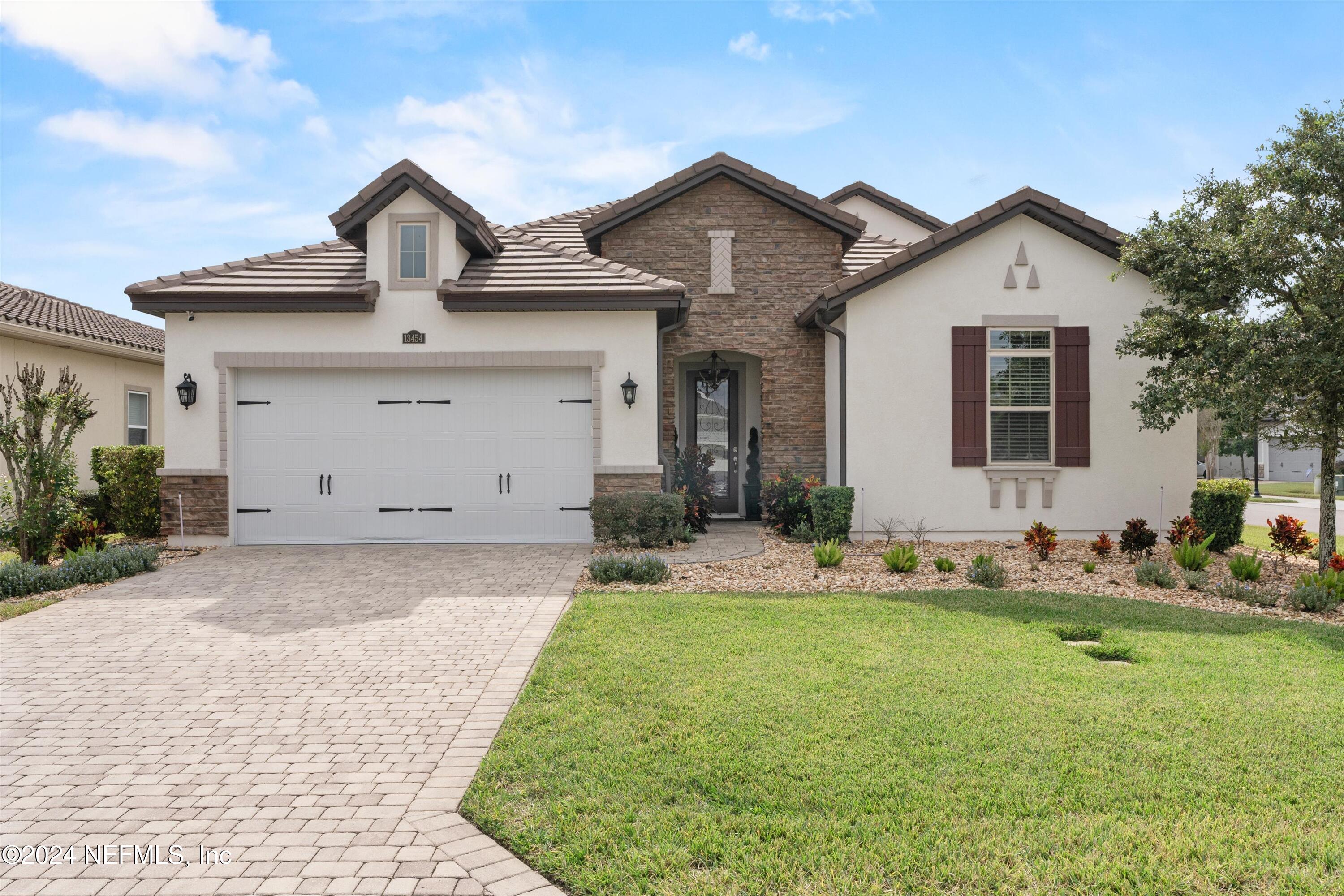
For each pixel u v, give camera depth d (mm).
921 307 13344
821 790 4258
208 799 4348
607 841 3781
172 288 12547
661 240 15320
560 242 16891
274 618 8156
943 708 5418
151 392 20266
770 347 15242
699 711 5383
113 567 10148
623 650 6785
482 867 3637
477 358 12812
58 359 17062
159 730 5316
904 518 13320
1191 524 12180
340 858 3717
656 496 12000
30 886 3512
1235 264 10195
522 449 12984
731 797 4207
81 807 4266
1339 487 36906
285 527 12938
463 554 11891
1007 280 13328
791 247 15320
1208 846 3684
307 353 12797
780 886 3418
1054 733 5004
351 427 12977
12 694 6020
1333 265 9781
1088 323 13383
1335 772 4465
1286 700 5586
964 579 10102
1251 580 9859
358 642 7309
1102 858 3596
